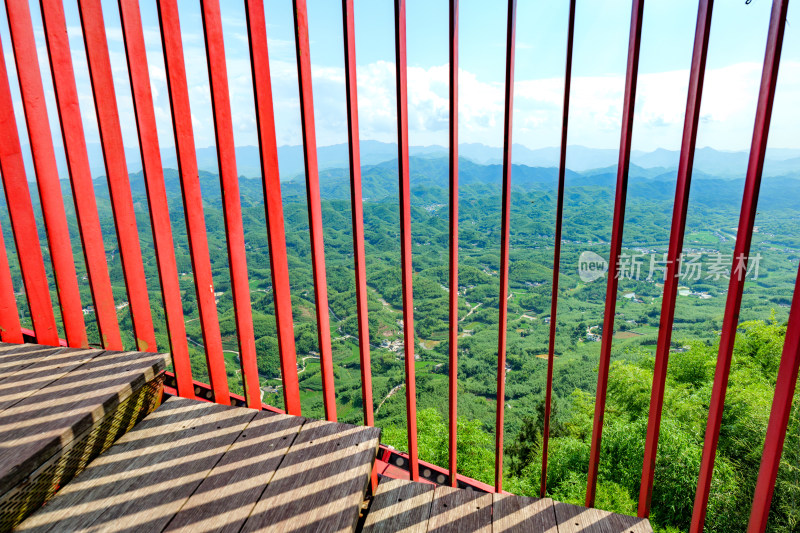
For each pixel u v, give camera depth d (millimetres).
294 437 1091
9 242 17203
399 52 888
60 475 937
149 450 1055
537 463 16281
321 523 863
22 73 1227
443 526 957
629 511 11586
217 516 880
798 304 754
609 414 16125
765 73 708
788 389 783
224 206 1135
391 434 20156
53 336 1464
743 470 11914
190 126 1139
